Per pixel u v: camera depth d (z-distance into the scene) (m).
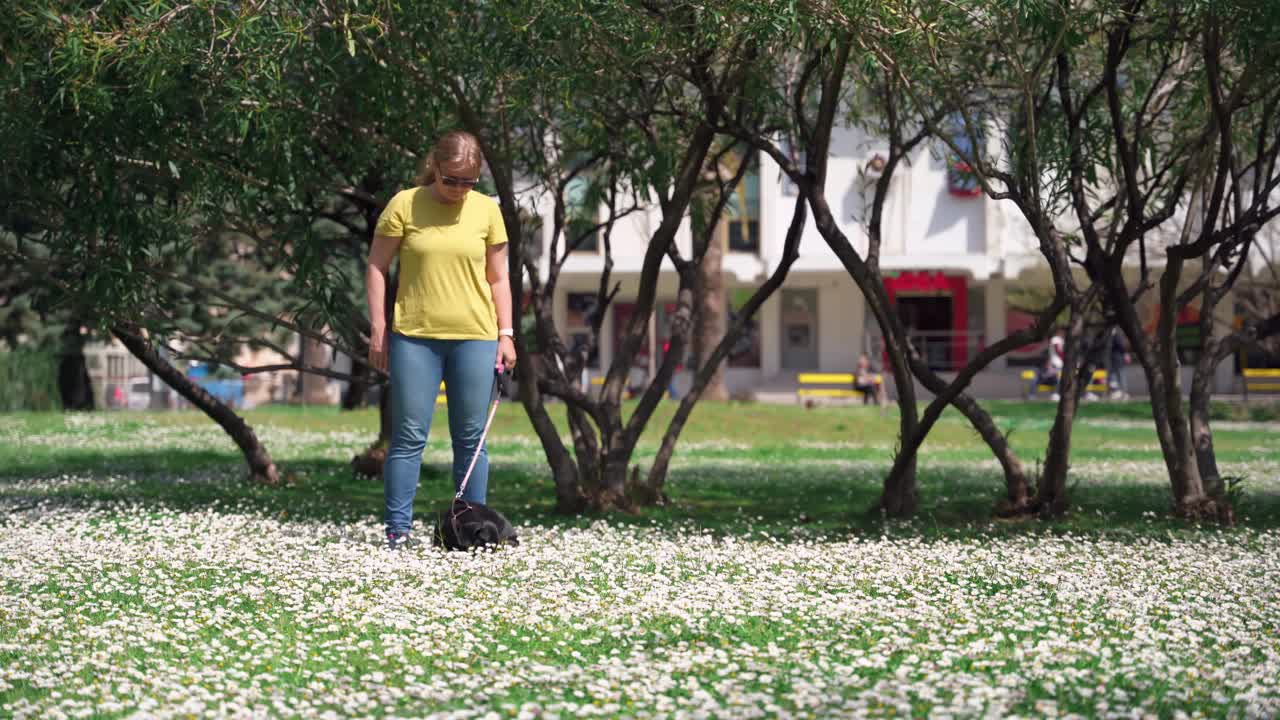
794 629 5.67
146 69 9.37
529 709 4.16
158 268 11.45
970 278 47.88
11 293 34.56
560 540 8.95
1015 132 12.31
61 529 9.27
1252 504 12.83
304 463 19.06
